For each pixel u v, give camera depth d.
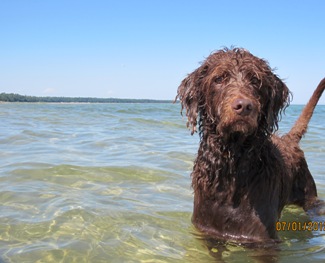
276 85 1.13
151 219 1.25
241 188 1.11
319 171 1.89
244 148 1.09
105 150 2.28
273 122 1.13
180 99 1.20
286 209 1.48
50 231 1.12
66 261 0.95
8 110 7.12
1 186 1.50
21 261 0.94
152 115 5.40
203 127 1.16
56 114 5.58
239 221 1.11
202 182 1.15
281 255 1.05
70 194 1.44
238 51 1.15
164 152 2.22
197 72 1.17
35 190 1.47
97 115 5.36
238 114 1.00
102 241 1.07
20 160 1.91
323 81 1.57
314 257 1.03
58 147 2.34
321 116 5.78
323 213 1.42
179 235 1.14
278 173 1.18
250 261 1.01
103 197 1.43
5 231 1.11
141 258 0.99
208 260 1.00
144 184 1.61
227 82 1.08
